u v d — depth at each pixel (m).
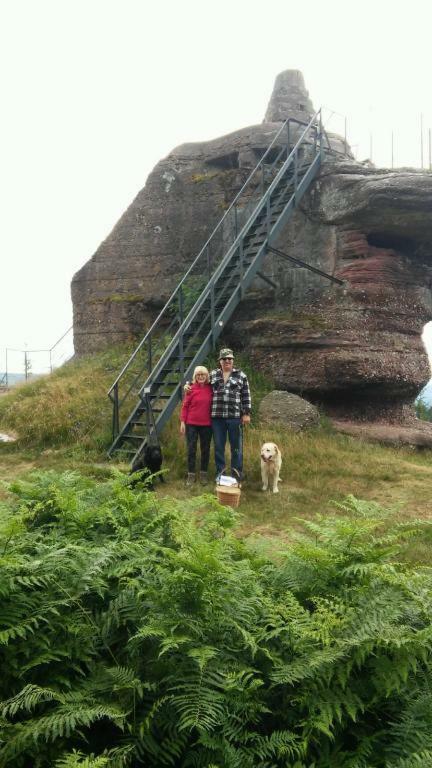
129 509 4.21
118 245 17.16
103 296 17.16
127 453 10.05
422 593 2.91
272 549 3.97
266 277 15.34
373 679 2.49
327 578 3.25
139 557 3.21
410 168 14.30
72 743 2.43
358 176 13.83
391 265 14.30
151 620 2.62
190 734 2.40
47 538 3.52
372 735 2.40
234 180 16.34
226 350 8.78
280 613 2.86
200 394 8.91
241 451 8.90
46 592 2.90
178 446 10.33
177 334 11.27
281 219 13.53
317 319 14.02
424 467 10.28
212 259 16.38
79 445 10.67
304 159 14.75
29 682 2.58
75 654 2.69
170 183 16.94
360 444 11.85
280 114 17.30
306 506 7.84
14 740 2.20
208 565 2.80
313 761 2.35
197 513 7.05
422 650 2.50
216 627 2.69
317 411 13.03
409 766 2.14
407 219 13.59
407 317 14.59
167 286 16.59
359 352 13.66
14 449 10.95
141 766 2.41
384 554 3.35
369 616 2.68
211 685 2.46
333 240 14.46
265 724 2.52
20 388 13.95
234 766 2.19
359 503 3.87
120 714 2.27
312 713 2.38
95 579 3.04
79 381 13.59
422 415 19.58
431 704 2.41
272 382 14.23
